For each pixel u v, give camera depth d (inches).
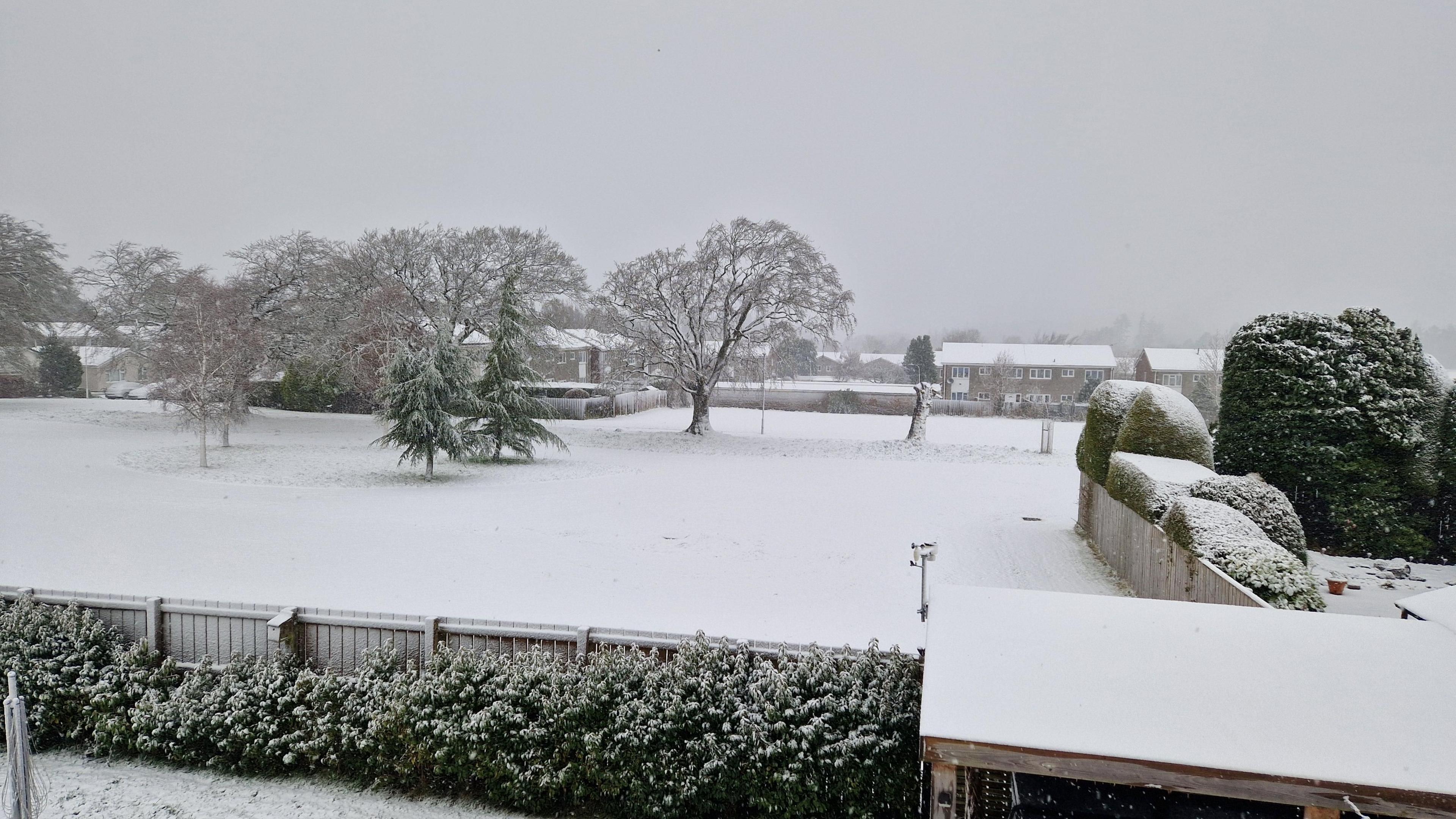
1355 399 550.6
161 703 265.0
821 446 1267.2
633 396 1956.2
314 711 257.4
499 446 1032.2
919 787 214.4
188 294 1149.7
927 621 211.0
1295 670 180.9
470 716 240.7
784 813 220.5
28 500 689.0
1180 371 2512.3
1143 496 456.8
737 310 1370.6
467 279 1464.1
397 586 448.5
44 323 1594.5
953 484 911.0
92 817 232.1
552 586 457.1
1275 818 175.9
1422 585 469.4
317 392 1728.6
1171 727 165.0
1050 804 185.2
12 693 186.1
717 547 569.6
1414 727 163.6
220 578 455.5
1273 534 431.2
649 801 229.3
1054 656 188.5
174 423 1362.0
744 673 238.4
